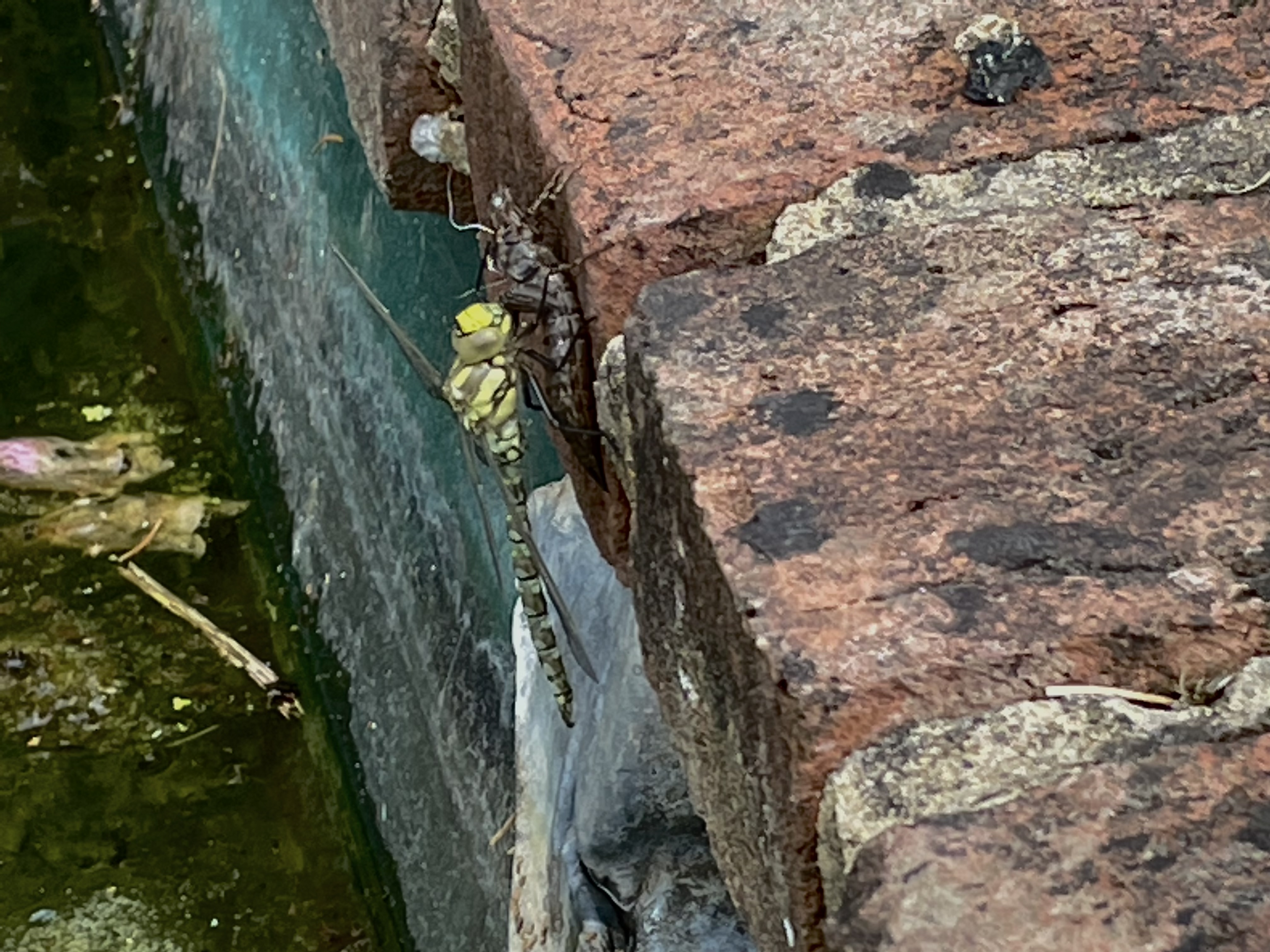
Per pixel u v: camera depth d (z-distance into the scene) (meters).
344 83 0.37
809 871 0.18
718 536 0.18
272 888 0.43
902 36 0.23
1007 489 0.18
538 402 0.26
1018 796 0.16
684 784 0.27
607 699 0.28
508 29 0.23
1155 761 0.16
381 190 0.36
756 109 0.22
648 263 0.22
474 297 0.34
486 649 0.36
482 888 0.36
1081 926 0.15
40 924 0.42
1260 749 0.16
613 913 0.28
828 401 0.19
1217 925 0.15
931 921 0.15
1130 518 0.18
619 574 0.25
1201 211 0.21
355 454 0.43
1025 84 0.23
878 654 0.17
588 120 0.22
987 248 0.20
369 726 0.43
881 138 0.22
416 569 0.40
